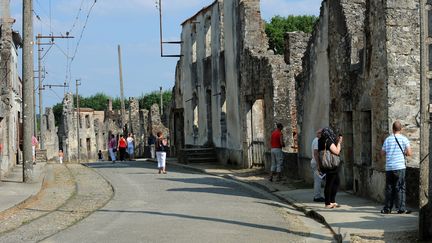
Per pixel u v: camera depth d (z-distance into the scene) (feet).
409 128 48.16
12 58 107.34
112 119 281.74
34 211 49.78
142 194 61.67
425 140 33.27
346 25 58.03
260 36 91.66
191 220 43.34
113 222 42.68
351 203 49.85
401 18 48.11
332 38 61.41
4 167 83.35
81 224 41.88
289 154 75.92
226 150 101.65
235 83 96.27
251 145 91.50
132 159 149.59
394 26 48.06
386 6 48.01
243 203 53.83
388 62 47.98
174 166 107.45
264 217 45.16
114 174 90.38
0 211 47.21
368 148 54.90
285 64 82.12
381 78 49.01
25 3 74.13
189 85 123.24
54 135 246.27
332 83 61.67
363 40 56.59
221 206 51.49
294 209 50.67
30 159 74.33
